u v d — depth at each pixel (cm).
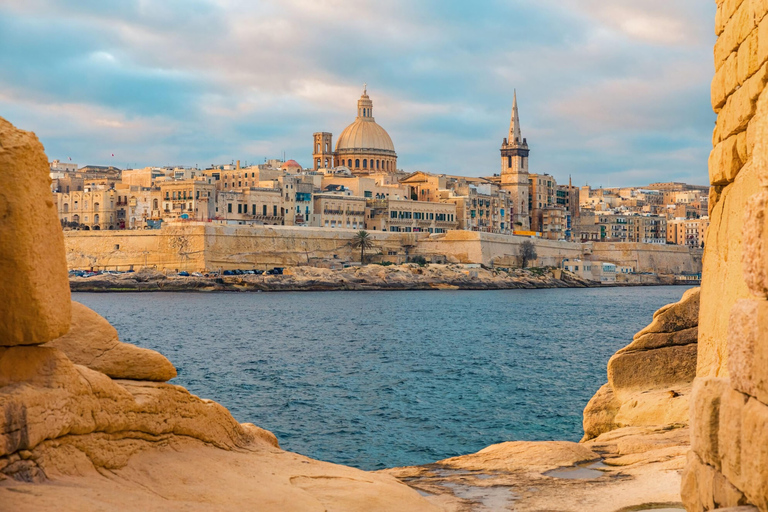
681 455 1992
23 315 1125
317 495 1459
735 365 854
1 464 1075
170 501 1205
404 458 3606
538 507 1641
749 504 827
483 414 4559
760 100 891
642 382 2739
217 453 1530
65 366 1196
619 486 1769
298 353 7744
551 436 4003
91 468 1231
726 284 1625
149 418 1382
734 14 1538
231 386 5659
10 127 1136
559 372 6369
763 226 802
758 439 793
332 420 4412
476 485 1870
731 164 1602
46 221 1155
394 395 5241
